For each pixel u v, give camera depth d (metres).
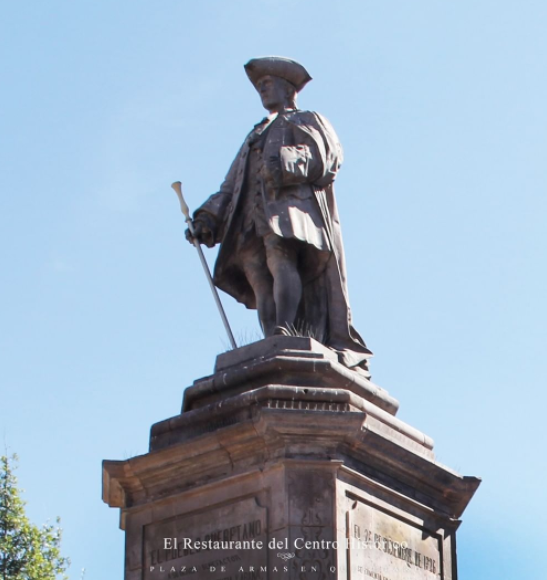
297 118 21.34
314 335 20.81
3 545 26.77
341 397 19.28
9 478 27.50
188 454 19.34
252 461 19.08
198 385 20.03
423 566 19.61
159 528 19.41
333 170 21.14
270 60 21.92
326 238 20.83
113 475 19.72
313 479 18.77
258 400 19.22
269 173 20.77
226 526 18.97
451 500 20.22
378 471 19.50
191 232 21.52
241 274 21.62
